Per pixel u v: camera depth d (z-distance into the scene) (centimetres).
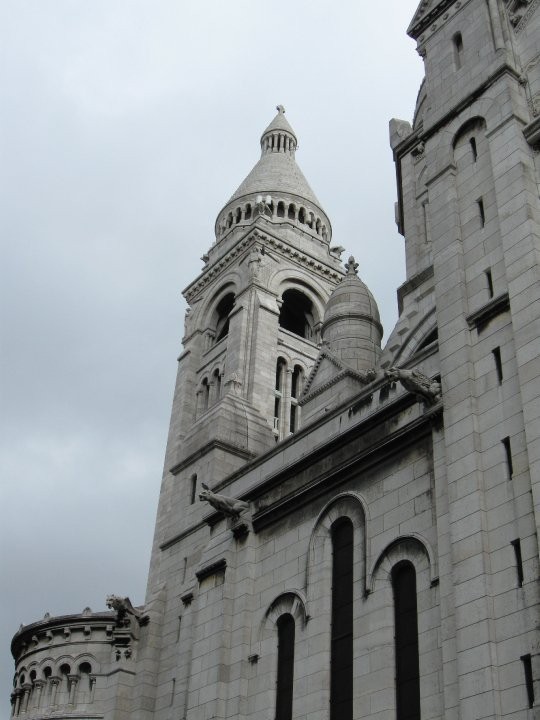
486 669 2323
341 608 3094
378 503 3095
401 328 4241
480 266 3056
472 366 2880
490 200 3147
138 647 4431
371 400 3400
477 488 2617
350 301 4953
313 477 3491
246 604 3528
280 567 3472
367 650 2870
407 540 2914
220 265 7362
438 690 2547
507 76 3309
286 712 3130
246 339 6606
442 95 3616
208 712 3356
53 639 6291
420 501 2927
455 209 3278
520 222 2916
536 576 2339
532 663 2219
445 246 3225
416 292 4391
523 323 2708
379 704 2731
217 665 3438
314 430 3669
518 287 2794
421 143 5025
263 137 8819
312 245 7569
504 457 2611
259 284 6888
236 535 3762
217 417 4866
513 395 2680
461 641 2433
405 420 3109
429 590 2741
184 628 4119
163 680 4222
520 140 3119
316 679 3012
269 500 3697
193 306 7475
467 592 2488
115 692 4259
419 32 3972
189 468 4884
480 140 3328
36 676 6222
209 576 3794
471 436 2727
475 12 3672
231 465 4706
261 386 6391
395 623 2845
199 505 4619
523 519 2458
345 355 4722
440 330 3066
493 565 2480
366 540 3067
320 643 3069
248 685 3347
